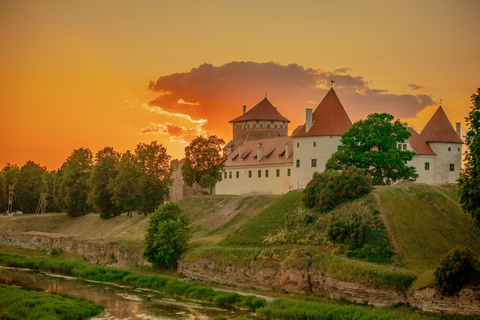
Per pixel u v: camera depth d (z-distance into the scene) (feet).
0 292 236.84
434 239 237.45
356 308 200.54
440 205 258.57
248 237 282.97
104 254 327.06
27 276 296.71
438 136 374.84
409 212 255.09
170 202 304.91
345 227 246.68
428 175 370.53
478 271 195.72
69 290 257.55
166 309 219.61
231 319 197.16
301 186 370.53
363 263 225.35
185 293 246.06
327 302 217.77
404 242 235.81
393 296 206.18
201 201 394.93
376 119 306.55
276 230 279.90
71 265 312.91
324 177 287.48
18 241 408.46
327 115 369.71
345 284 218.18
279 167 416.87
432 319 186.09
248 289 246.06
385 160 292.20
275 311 204.54
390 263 225.56
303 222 271.90
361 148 306.14
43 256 364.58
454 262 195.83
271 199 352.69
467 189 203.51
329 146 360.69
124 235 377.09
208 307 222.89
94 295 246.68
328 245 247.50
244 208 352.90
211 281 262.88
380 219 250.98
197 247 290.97
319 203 276.62
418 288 201.87
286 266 239.91
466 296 191.01
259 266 249.34
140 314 212.23
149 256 292.40
